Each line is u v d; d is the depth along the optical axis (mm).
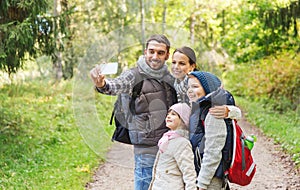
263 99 18406
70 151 9430
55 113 13094
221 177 3416
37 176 7227
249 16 17234
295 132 10953
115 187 7059
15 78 13680
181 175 3553
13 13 9242
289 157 8711
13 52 9188
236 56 22219
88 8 21672
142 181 3781
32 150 8977
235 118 3424
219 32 27422
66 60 17484
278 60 18000
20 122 10828
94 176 7711
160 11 27578
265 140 11141
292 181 7125
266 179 7344
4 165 7691
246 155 3457
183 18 26141
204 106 3469
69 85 16719
